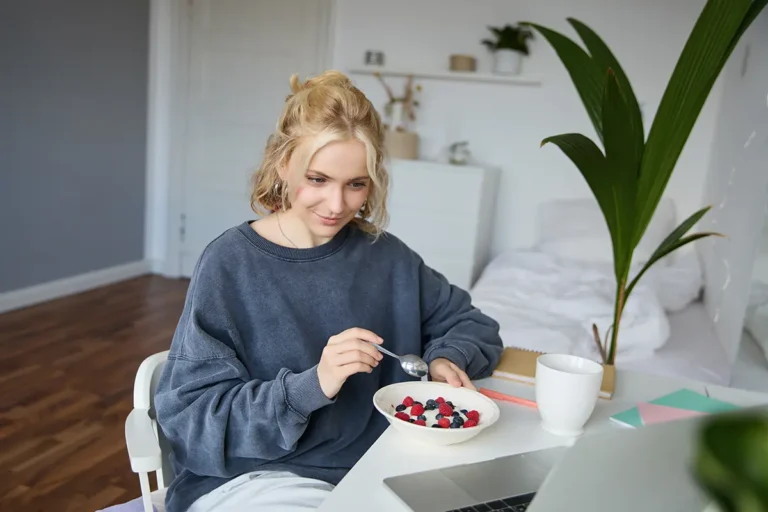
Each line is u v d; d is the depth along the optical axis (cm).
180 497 104
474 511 74
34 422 247
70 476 213
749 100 263
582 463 57
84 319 366
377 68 404
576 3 372
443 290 132
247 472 103
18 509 194
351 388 113
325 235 111
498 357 125
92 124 411
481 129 399
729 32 119
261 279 110
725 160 300
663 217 344
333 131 100
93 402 267
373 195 118
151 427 105
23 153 366
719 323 260
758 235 212
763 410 30
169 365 106
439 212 368
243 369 102
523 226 399
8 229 365
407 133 386
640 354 227
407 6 404
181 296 425
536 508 56
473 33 394
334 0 417
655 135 127
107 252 441
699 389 122
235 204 454
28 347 319
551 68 381
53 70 377
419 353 125
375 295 121
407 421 92
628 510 53
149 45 447
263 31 431
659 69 362
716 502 31
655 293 269
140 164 457
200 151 455
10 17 346
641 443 55
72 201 405
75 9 385
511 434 96
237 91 442
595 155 124
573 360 103
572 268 305
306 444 106
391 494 77
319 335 113
